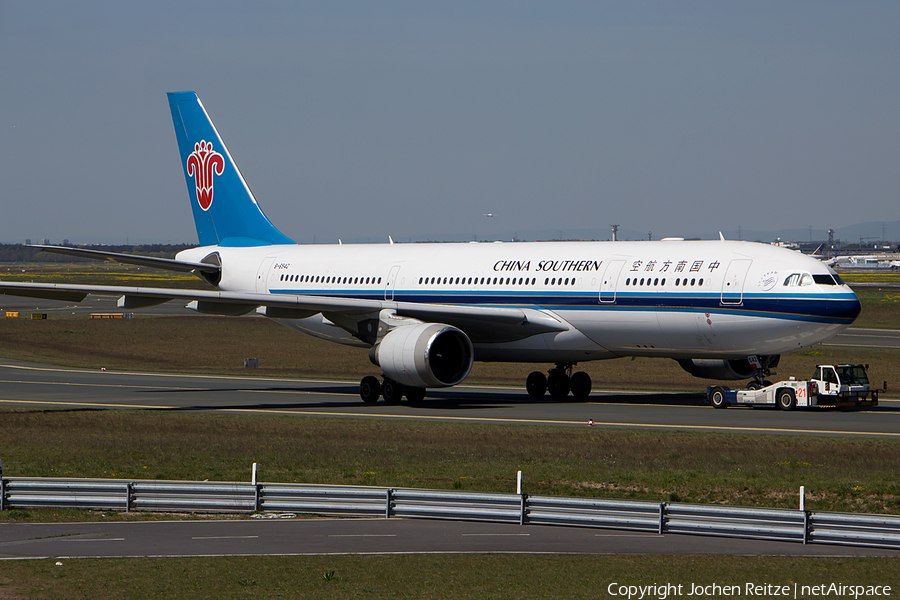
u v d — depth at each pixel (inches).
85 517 3056.1
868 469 3698.3
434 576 2373.3
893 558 2544.3
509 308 6082.7
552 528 2896.2
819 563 2492.6
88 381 7490.2
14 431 4795.8
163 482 3122.5
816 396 5497.1
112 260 6894.7
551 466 3789.4
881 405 5812.0
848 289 5201.8
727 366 6048.2
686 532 2787.9
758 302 5226.4
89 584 2301.9
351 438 4547.2
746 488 3368.6
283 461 3973.9
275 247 7662.4
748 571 2418.8
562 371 6412.4
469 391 6948.8
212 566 2463.1
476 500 2950.3
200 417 5236.2
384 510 3031.5
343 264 7121.1
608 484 3464.6
